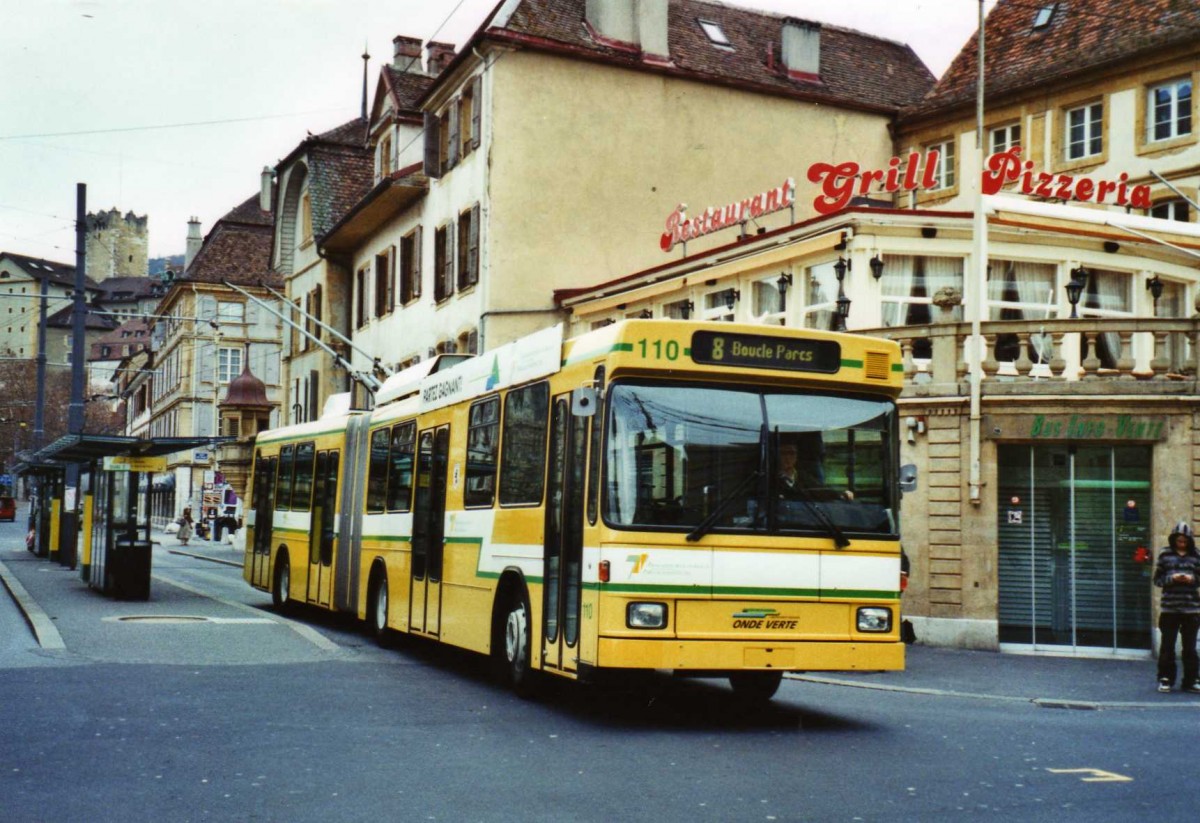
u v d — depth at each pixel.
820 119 37.38
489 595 13.95
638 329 11.30
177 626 18.97
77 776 8.88
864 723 12.19
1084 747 10.90
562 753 10.09
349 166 49.25
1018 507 20.53
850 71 39.28
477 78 34.72
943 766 9.79
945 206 35.88
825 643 11.38
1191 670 15.95
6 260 160.75
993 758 10.21
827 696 14.63
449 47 45.47
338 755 9.77
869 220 23.23
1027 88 33.25
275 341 80.06
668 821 7.79
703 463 11.32
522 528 13.12
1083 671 17.92
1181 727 12.48
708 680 15.68
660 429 11.28
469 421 15.13
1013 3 36.88
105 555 24.73
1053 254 23.92
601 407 11.36
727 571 11.20
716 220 28.91
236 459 58.91
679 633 11.05
